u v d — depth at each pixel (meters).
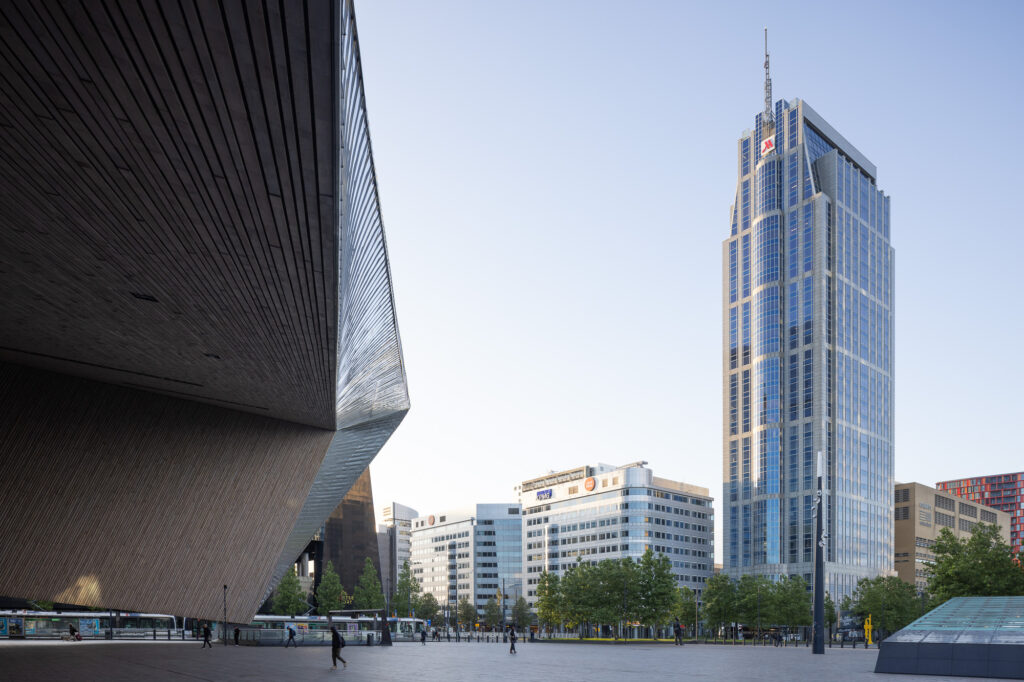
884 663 28.94
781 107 165.38
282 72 10.59
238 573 42.44
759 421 156.00
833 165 159.38
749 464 158.25
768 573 148.12
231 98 11.23
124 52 10.18
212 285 20.70
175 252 18.06
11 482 36.94
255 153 12.81
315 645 58.09
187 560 41.16
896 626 97.62
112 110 11.60
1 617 57.81
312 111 11.48
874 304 166.75
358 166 17.62
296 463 45.09
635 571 87.19
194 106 11.45
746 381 163.38
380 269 27.22
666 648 63.97
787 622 96.06
